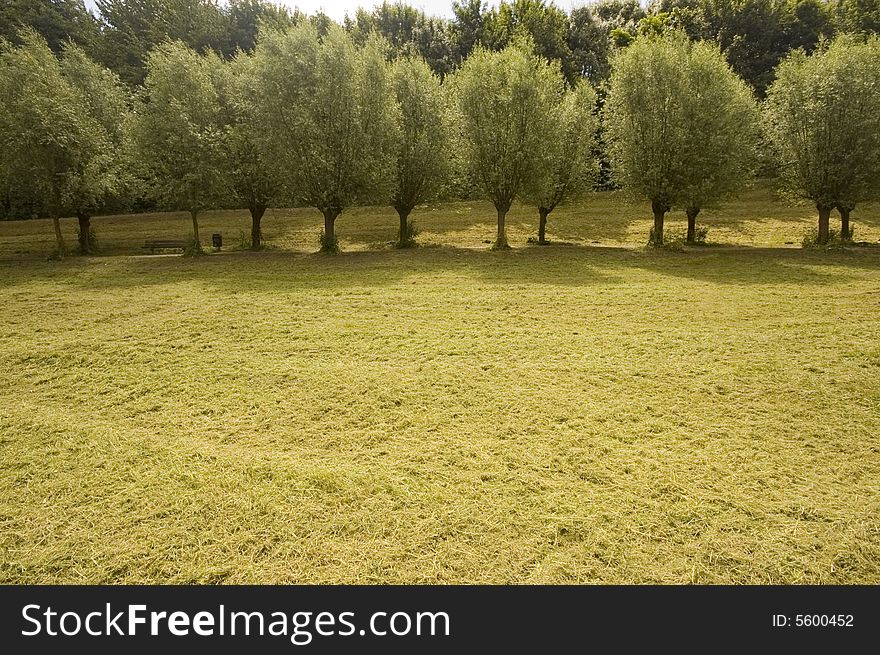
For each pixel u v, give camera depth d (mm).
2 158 23562
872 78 22781
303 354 11102
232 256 26031
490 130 25203
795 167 24922
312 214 40156
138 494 5973
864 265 20562
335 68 24562
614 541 5059
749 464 6449
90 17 50250
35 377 9961
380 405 8477
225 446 7172
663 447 6930
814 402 8250
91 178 25812
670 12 56469
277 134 24766
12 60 24156
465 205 41312
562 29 55562
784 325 12500
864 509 5484
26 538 5230
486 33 54281
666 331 12250
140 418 8141
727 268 20562
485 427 7625
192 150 25141
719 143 24219
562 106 28156
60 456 6902
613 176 26938
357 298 16312
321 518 5484
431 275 20141
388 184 26078
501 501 5746
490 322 13406
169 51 26469
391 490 5988
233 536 5234
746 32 53281
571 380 9383
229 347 11609
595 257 24062
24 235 35500
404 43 55656
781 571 4660
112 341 12086
